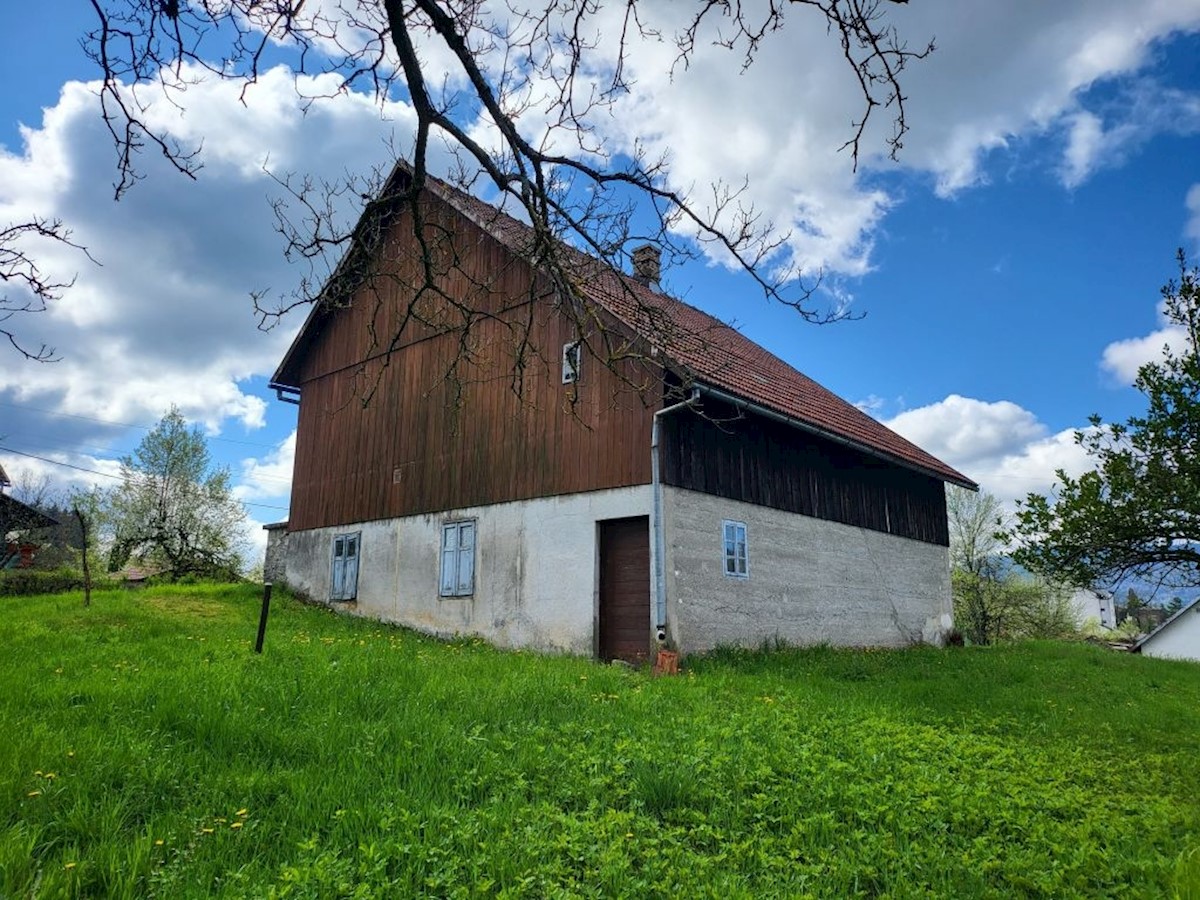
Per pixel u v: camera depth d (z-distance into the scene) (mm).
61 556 38562
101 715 6262
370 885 3816
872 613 17734
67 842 4129
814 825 4941
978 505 37938
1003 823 5289
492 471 15852
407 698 7281
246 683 7383
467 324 6141
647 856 4348
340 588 18891
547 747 6133
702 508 13750
